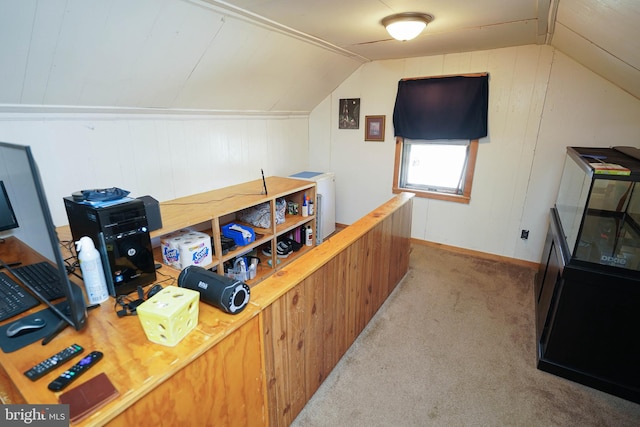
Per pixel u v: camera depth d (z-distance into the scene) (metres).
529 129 3.01
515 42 2.74
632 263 1.62
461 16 2.07
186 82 2.29
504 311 2.51
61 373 0.85
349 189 4.21
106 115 2.18
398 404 1.70
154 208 1.96
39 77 1.64
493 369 1.94
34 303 1.18
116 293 1.25
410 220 3.01
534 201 3.13
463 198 3.45
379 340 2.18
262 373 1.27
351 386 1.81
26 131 1.85
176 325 0.95
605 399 1.73
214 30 1.98
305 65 3.00
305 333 1.55
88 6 1.43
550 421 1.60
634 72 1.92
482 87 3.08
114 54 1.75
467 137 3.26
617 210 1.64
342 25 2.24
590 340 1.75
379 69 3.64
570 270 1.72
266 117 3.52
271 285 1.33
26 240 1.33
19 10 1.29
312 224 3.61
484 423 1.59
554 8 1.80
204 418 1.04
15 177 1.05
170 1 1.63
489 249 3.46
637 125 2.60
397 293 2.76
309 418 1.61
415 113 3.47
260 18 2.03
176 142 2.66
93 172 2.18
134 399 0.80
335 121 4.07
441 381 1.85
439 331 2.27
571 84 2.76
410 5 1.88
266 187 3.13
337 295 1.81
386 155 3.84
